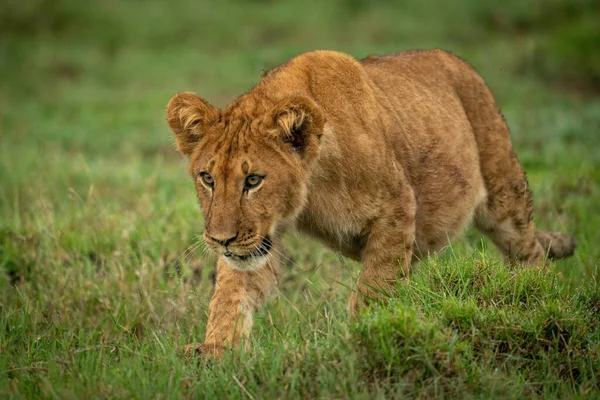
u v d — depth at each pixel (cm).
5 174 1734
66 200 1472
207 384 744
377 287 898
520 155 1781
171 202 1435
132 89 3247
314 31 4016
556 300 817
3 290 1065
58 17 4203
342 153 865
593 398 720
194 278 1153
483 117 1098
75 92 3219
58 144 2298
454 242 1062
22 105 3005
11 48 3862
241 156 812
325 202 882
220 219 808
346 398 698
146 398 717
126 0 4469
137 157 2111
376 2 4331
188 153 874
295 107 811
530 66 3275
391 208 895
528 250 1130
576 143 1992
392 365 735
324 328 859
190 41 4031
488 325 788
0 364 813
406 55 1072
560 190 1491
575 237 1245
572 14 3947
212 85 3222
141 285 1040
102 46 3962
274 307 1021
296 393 718
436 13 4122
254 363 771
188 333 940
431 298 835
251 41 3975
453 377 727
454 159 1019
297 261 1159
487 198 1109
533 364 776
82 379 755
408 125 970
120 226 1268
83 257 1166
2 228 1283
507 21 3981
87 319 1027
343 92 890
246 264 833
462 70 1104
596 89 3053
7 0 4284
